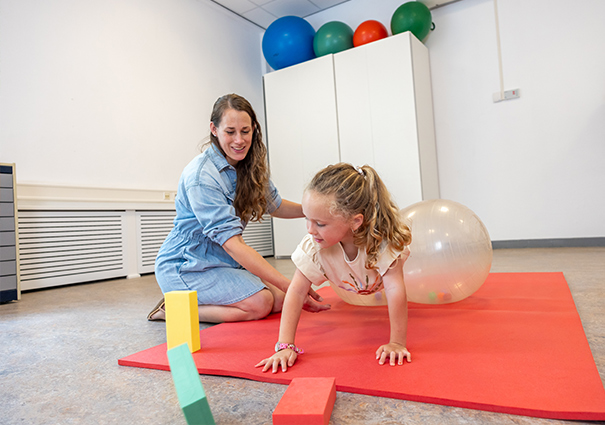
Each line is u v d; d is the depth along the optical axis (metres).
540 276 1.92
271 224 4.66
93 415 0.74
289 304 1.00
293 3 4.34
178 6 3.93
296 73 4.08
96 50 3.23
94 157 3.15
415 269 1.37
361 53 3.74
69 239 2.92
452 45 3.85
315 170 4.00
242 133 1.35
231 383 0.85
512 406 0.65
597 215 3.39
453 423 0.63
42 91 2.88
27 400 0.83
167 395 0.82
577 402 0.65
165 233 3.60
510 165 3.67
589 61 3.39
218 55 4.31
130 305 1.96
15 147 2.72
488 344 0.97
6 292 2.21
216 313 1.41
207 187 1.33
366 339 1.08
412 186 3.55
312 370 0.87
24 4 2.82
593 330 1.06
